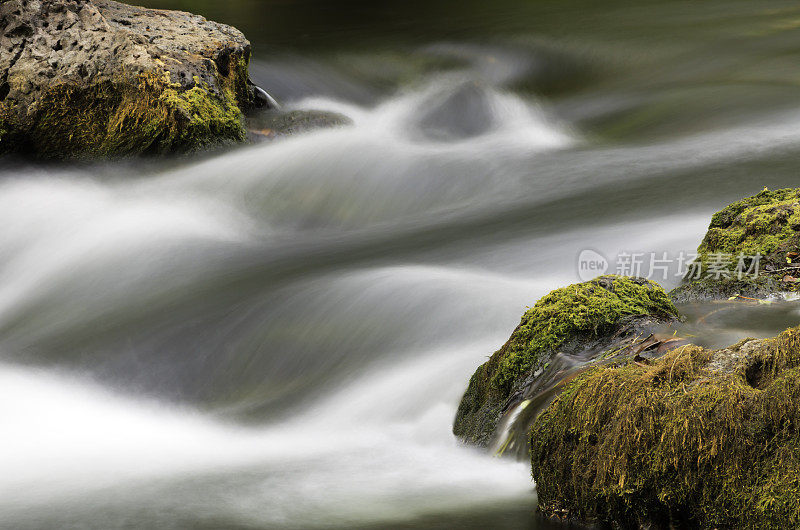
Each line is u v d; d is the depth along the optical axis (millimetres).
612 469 4047
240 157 13852
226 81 15164
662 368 4207
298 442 6312
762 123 14039
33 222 12242
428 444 5809
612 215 10547
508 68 20203
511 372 5426
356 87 19141
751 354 4129
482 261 9484
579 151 13969
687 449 3842
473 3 26828
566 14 24234
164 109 13797
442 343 7625
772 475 3615
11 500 5371
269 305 8914
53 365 8680
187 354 8555
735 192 10891
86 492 5449
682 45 19984
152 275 10641
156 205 12727
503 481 4918
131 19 15461
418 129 16062
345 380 7512
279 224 12625
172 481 5547
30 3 14750
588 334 5375
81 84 14273
